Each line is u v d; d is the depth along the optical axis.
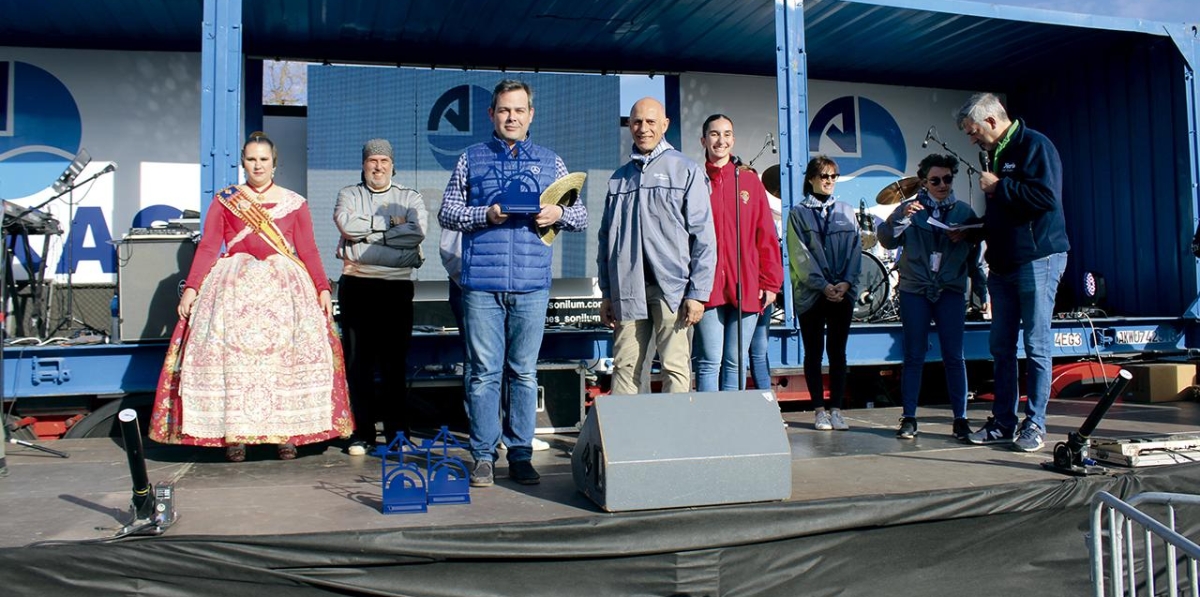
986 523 3.14
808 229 4.66
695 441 2.85
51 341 5.00
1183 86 6.74
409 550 2.56
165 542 2.47
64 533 2.57
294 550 2.51
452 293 4.17
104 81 6.70
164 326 4.79
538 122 7.31
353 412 4.12
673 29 6.67
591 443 2.91
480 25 6.53
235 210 3.76
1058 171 3.81
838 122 8.07
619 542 2.72
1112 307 7.36
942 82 8.23
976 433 4.20
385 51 7.06
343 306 4.13
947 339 4.31
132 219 6.71
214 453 4.05
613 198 3.65
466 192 3.27
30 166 6.55
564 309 6.75
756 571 2.85
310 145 6.93
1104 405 3.30
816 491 3.08
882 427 4.77
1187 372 5.95
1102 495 2.74
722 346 4.22
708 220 3.48
